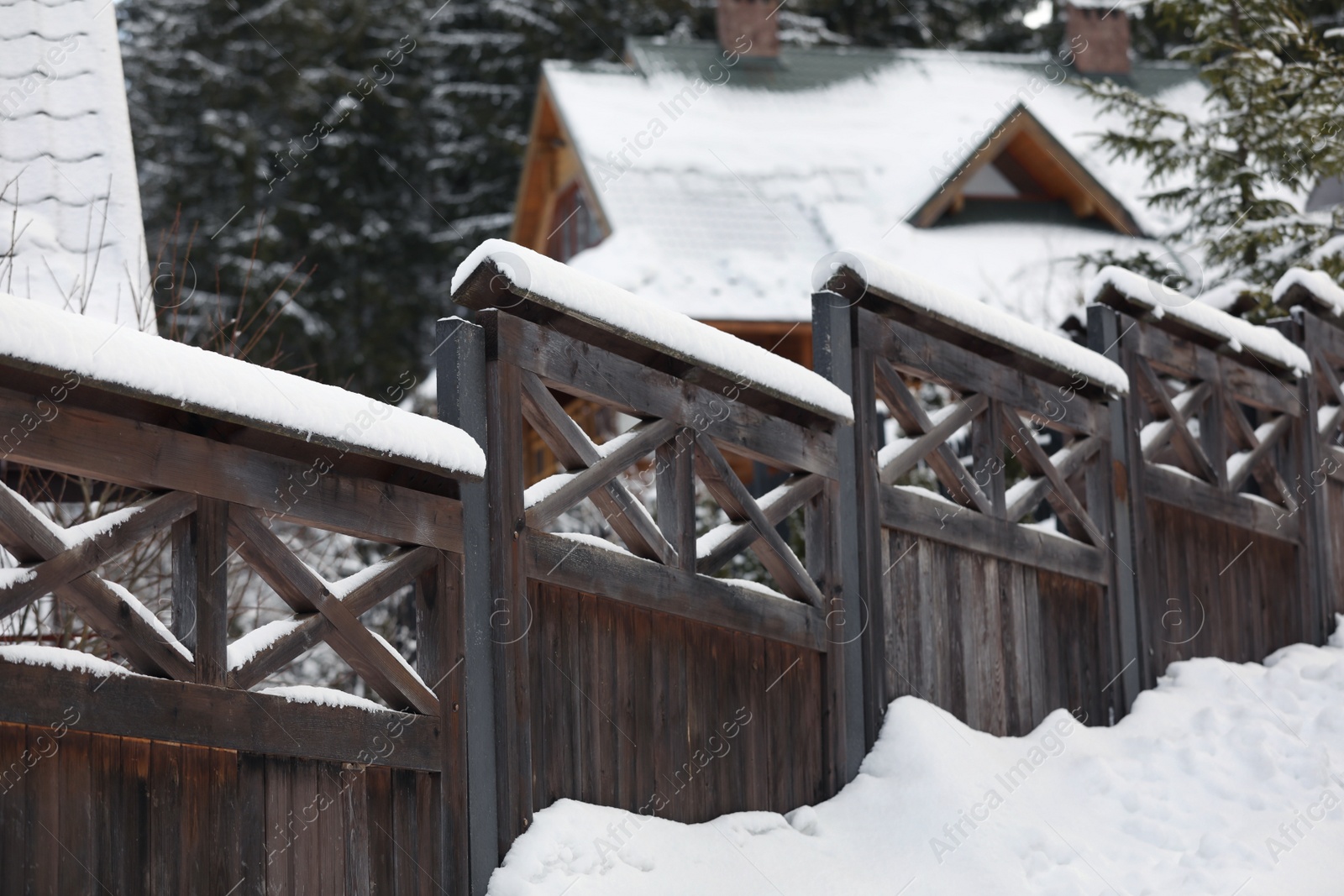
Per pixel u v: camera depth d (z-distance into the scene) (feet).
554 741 18.11
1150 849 21.42
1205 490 28.53
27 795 13.16
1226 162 42.34
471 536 17.53
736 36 68.64
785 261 55.98
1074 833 21.57
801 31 89.04
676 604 19.60
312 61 83.51
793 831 20.38
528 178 70.23
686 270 54.49
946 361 23.97
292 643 15.46
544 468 60.03
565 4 88.99
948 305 23.67
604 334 18.95
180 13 82.43
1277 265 41.65
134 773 14.03
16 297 13.07
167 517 14.35
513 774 17.44
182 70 80.89
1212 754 24.11
